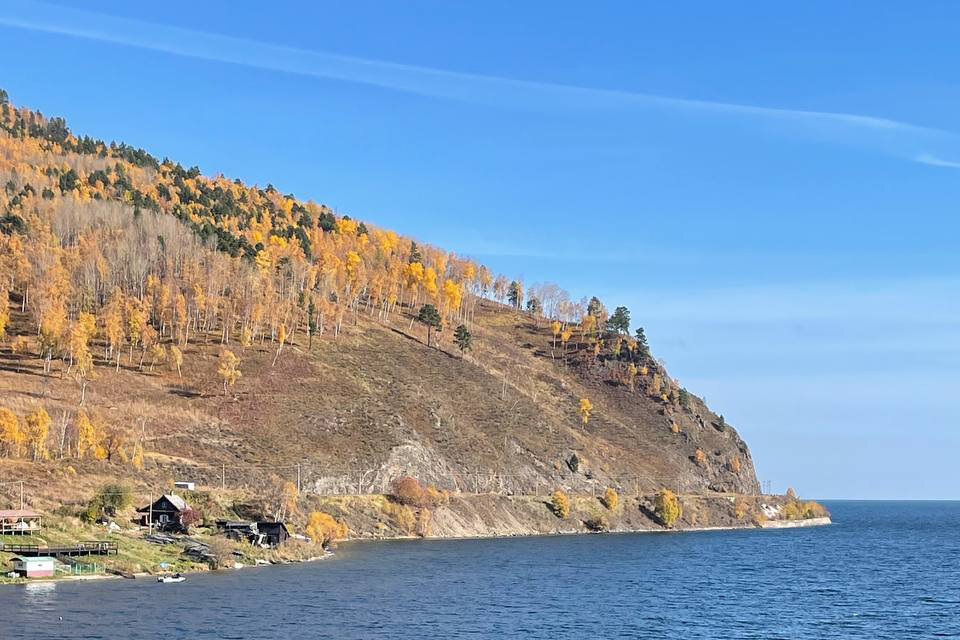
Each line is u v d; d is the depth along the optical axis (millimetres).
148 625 88875
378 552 167500
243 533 151250
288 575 129125
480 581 132750
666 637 95875
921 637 99125
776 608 118062
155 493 159125
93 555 124250
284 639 86312
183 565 128375
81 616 91500
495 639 91375
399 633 91938
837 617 111750
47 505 139000
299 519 171875
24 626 86125
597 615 107812
